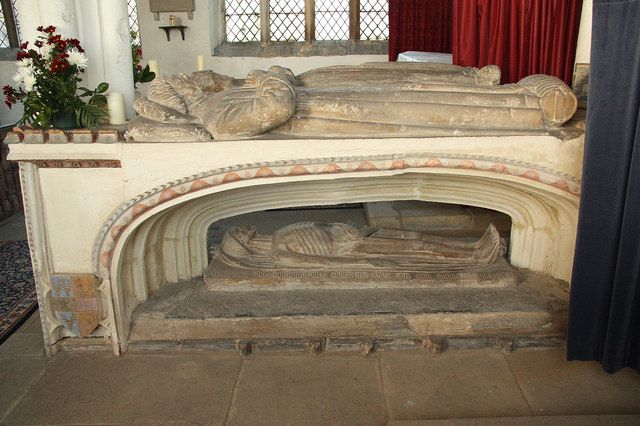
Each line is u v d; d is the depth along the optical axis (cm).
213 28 575
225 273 249
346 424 184
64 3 236
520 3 290
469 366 215
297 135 212
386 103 213
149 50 570
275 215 389
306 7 580
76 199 212
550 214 251
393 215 343
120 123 248
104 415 190
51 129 204
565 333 228
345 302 236
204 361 221
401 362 219
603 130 185
